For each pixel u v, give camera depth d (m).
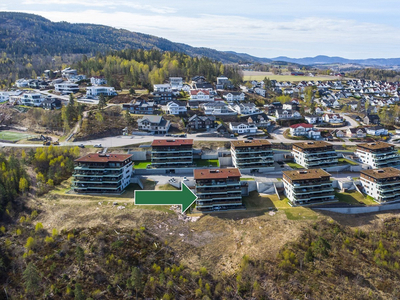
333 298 71.56
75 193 109.00
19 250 85.12
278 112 189.50
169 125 162.75
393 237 91.31
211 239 90.12
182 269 79.06
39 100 185.50
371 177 108.75
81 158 112.94
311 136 162.62
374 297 71.69
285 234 89.56
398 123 199.25
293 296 72.12
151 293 72.62
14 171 107.62
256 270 77.75
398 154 138.62
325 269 78.44
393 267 79.50
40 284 74.31
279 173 125.12
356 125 191.00
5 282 76.44
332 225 93.75
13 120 169.75
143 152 135.12
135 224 92.56
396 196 106.19
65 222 94.00
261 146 127.00
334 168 129.88
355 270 78.69
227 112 181.25
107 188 108.88
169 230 92.31
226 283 76.06
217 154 137.12
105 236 87.00
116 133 154.38
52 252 82.75
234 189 103.12
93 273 76.50
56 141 143.00
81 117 163.00
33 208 100.81
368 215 100.94
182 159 127.00
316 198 105.69
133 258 80.81
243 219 98.06
